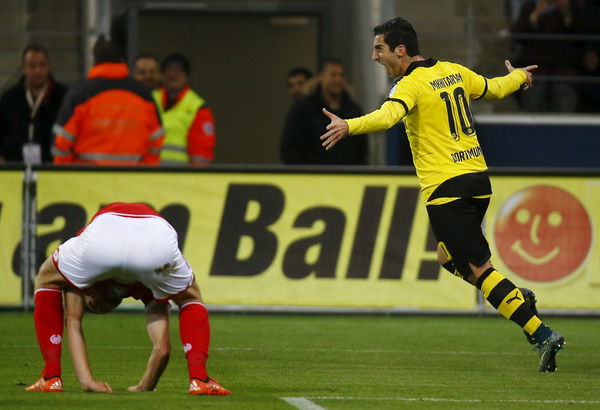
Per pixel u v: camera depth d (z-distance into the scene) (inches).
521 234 1568.7
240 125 2502.5
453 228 1048.8
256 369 1088.8
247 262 1562.5
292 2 2418.8
